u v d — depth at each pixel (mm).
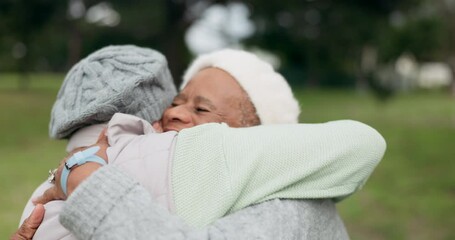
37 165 9367
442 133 15305
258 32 18703
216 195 1363
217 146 1429
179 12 19109
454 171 9688
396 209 7152
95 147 1460
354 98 28594
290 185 1430
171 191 1369
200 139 1448
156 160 1413
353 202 7410
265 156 1418
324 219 1554
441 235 6297
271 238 1321
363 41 17078
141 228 1231
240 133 1467
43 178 8398
